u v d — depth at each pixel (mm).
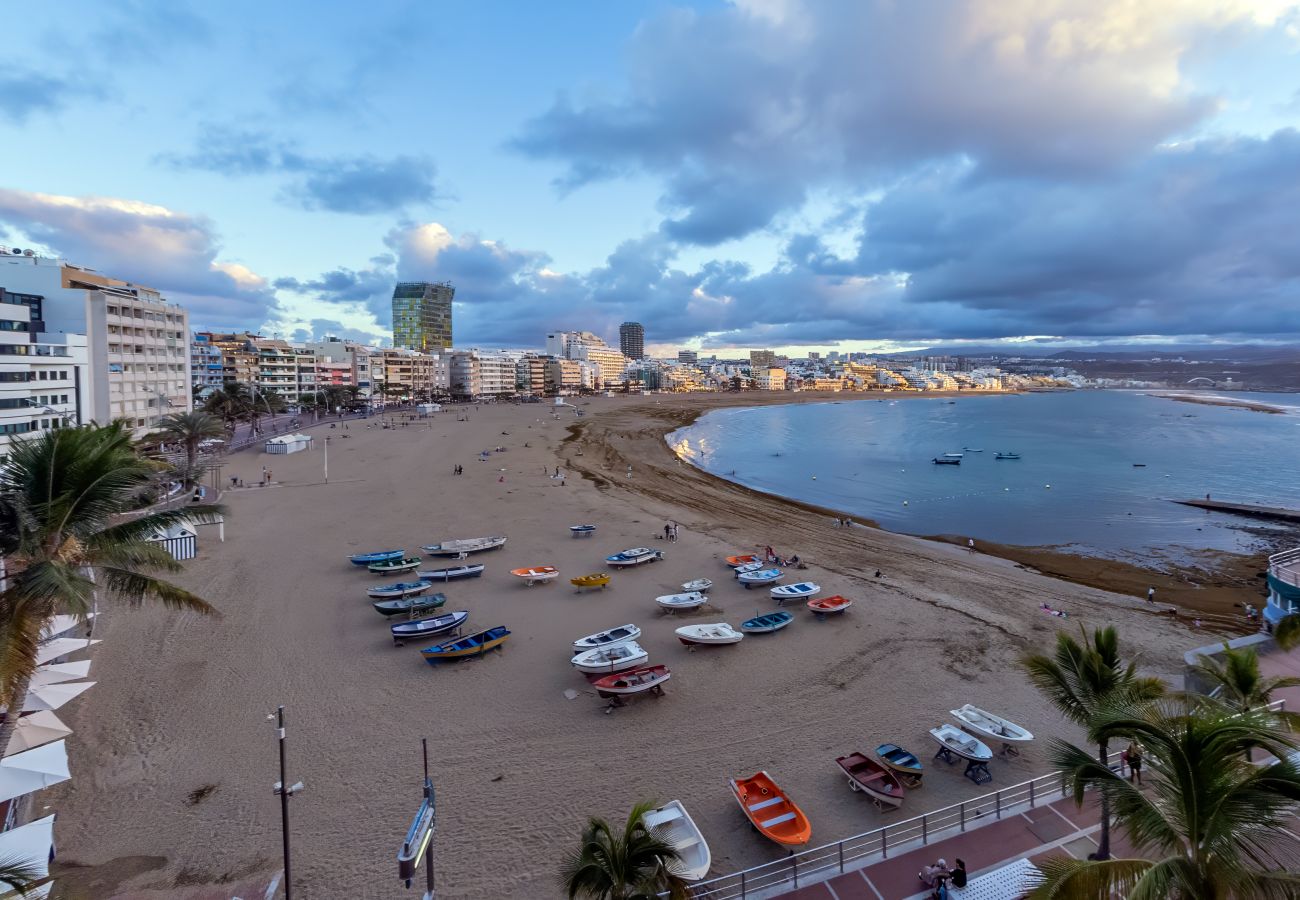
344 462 89312
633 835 12820
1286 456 122188
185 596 20484
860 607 37938
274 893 17047
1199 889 8992
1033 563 53125
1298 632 17391
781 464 114562
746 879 17547
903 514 74188
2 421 55531
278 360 169000
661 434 150000
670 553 48719
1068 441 150500
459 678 28906
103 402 81250
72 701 26203
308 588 39594
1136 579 48500
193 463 69938
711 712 26391
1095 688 15953
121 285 93312
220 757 22953
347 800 20828
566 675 29312
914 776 21672
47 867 16328
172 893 17000
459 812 20344
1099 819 17953
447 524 56594
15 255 87000
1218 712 10742
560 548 49812
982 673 29922
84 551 19438
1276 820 8953
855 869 16484
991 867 16219
